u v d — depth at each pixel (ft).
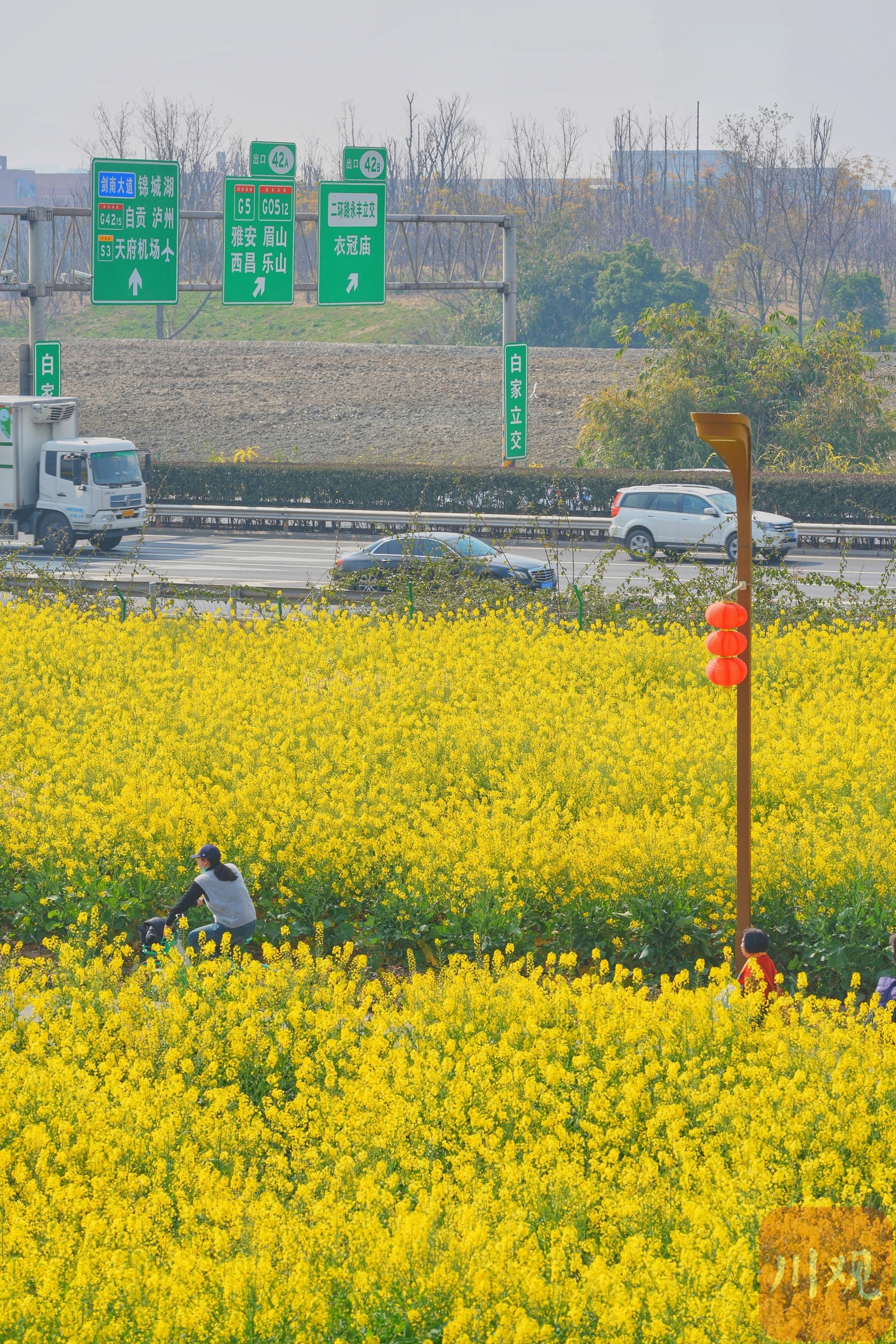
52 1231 62.44
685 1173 65.82
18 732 156.87
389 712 162.71
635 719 157.89
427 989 88.58
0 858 124.47
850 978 106.73
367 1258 58.70
